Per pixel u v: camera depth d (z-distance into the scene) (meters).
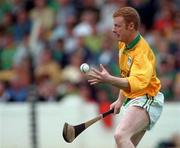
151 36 43.53
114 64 40.72
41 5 47.38
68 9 46.66
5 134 38.38
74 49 43.06
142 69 21.17
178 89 39.03
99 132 37.78
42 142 38.00
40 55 42.88
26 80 39.78
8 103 39.12
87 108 37.78
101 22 45.19
